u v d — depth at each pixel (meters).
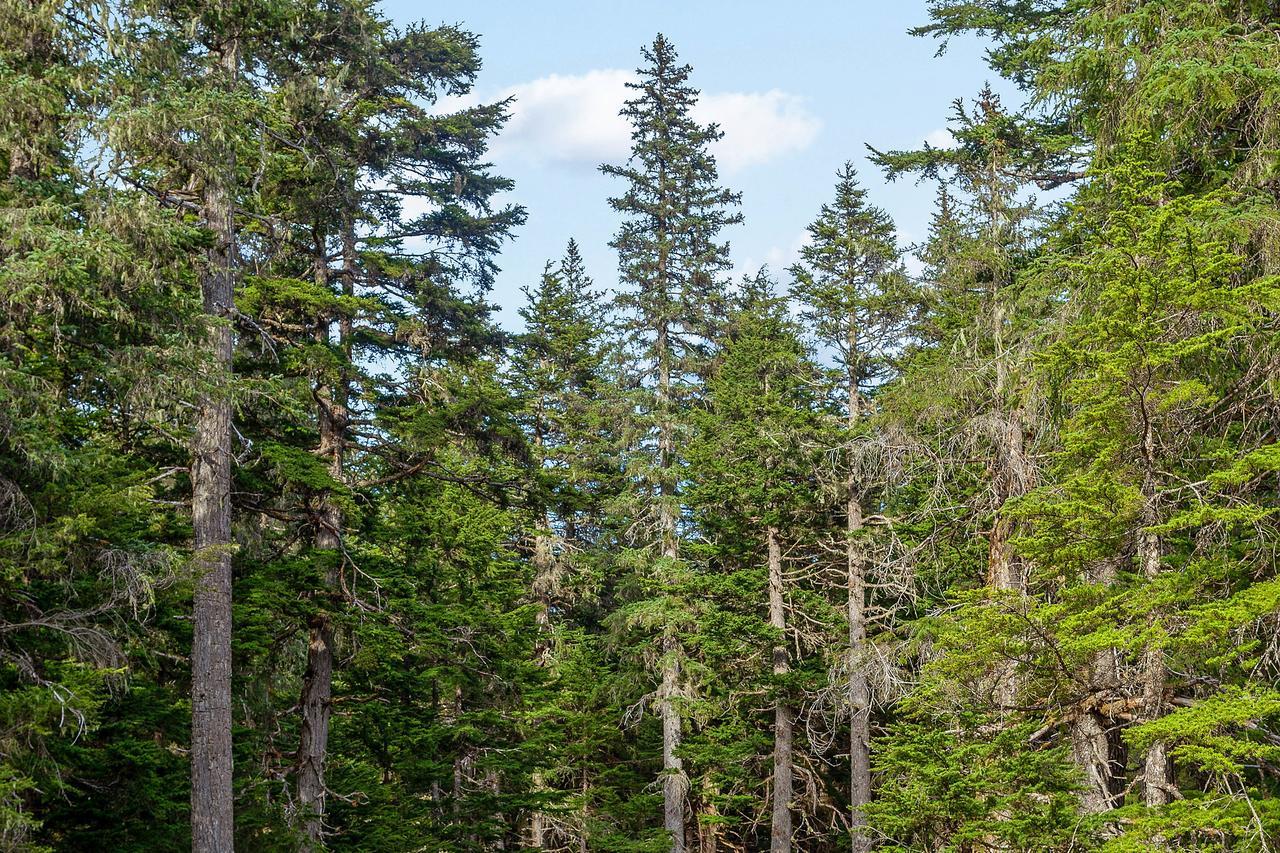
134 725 15.73
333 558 19.28
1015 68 20.41
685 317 34.75
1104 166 15.21
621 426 33.81
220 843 14.96
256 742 19.41
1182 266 12.18
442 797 26.52
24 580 12.95
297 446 19.89
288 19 16.67
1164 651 12.55
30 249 12.01
